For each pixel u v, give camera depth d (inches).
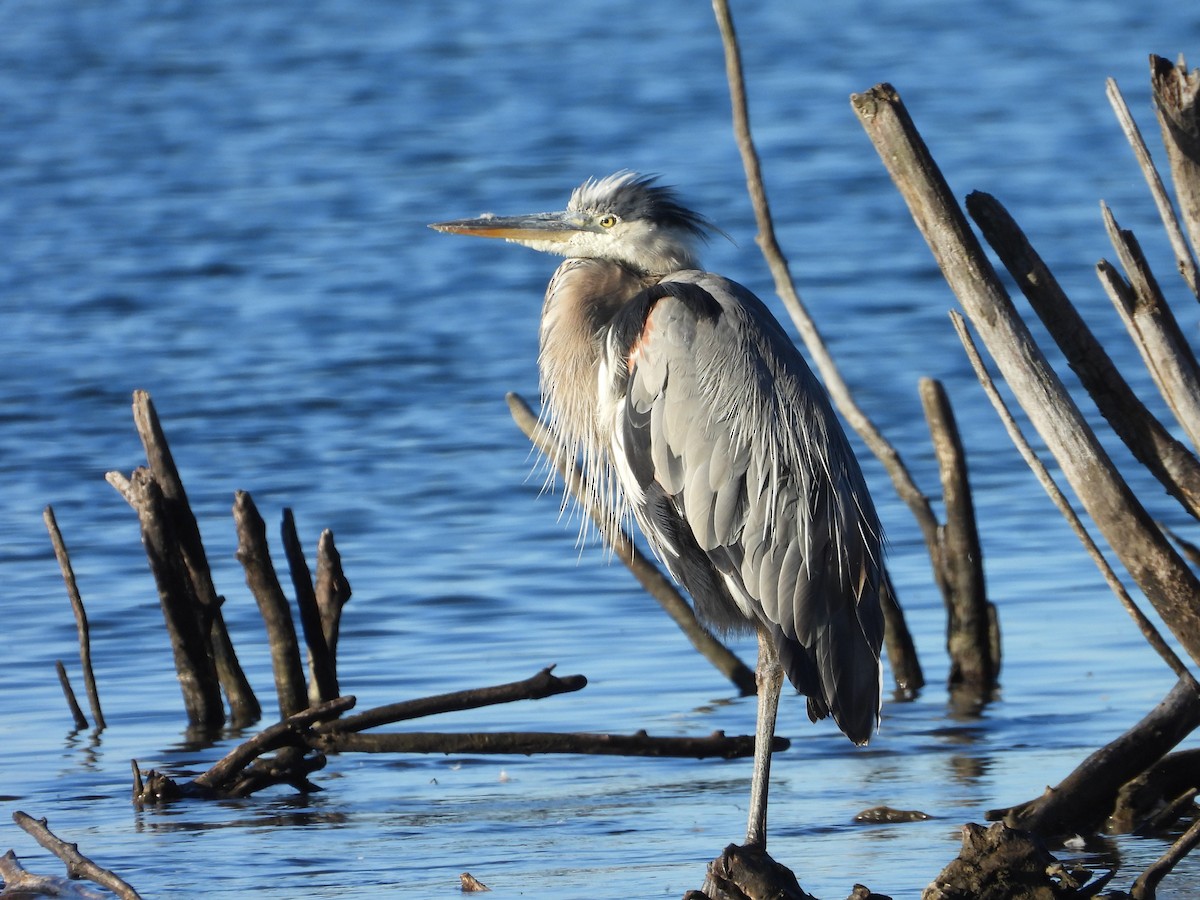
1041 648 553.0
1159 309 324.5
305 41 1931.6
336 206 1280.8
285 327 988.6
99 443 778.8
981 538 658.8
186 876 365.4
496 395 864.9
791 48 1852.9
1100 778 379.9
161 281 1082.1
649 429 386.0
